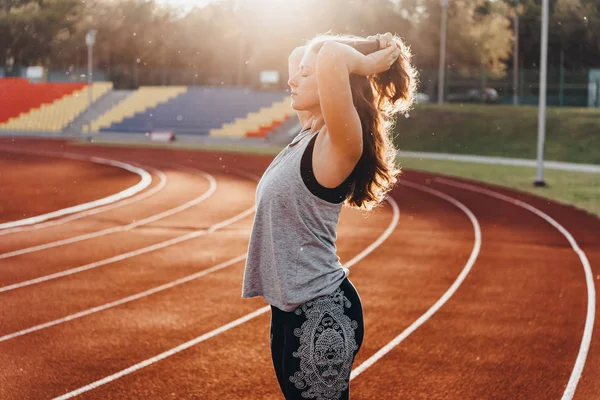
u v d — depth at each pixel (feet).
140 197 58.18
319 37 7.61
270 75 159.43
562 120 113.50
